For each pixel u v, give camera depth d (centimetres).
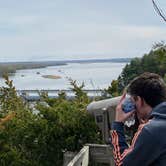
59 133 591
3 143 601
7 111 679
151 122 254
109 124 499
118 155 273
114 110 490
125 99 293
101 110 502
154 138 248
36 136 600
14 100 697
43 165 590
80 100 655
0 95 711
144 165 250
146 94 265
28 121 612
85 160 513
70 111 607
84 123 591
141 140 251
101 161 531
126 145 281
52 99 659
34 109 645
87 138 590
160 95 265
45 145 593
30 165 586
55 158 591
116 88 673
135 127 295
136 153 251
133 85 271
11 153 584
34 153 597
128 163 254
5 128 608
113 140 285
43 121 598
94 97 675
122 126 288
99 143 585
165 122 252
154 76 270
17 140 609
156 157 248
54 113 600
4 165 584
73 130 592
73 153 562
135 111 282
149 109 267
